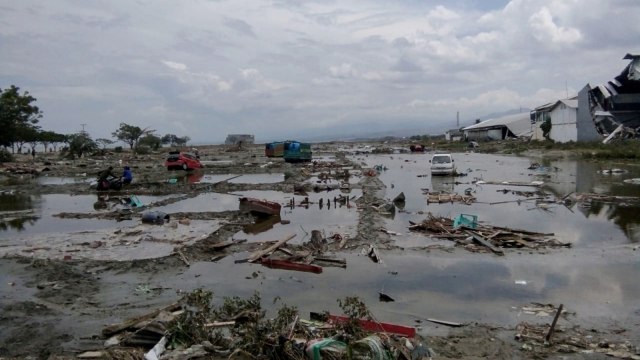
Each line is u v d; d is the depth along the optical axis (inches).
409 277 460.8
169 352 290.7
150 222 725.9
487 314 369.1
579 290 416.2
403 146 3823.8
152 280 461.7
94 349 306.7
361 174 1475.1
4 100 2262.6
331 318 334.0
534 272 469.4
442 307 384.5
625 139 2042.3
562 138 2422.5
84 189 1182.3
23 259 527.2
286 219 761.0
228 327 321.7
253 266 503.5
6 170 1704.0
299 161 1964.8
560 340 316.2
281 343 283.3
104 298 411.5
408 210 822.5
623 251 533.6
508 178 1270.9
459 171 1501.0
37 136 2795.3
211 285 444.5
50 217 819.4
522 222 707.4
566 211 790.5
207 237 615.5
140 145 3255.4
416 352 285.7
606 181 1138.0
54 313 374.6
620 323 344.8
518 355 295.9
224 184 1220.5
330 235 635.5
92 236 652.1
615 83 2260.1
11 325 350.0
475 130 3767.2
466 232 619.8
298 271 485.1
